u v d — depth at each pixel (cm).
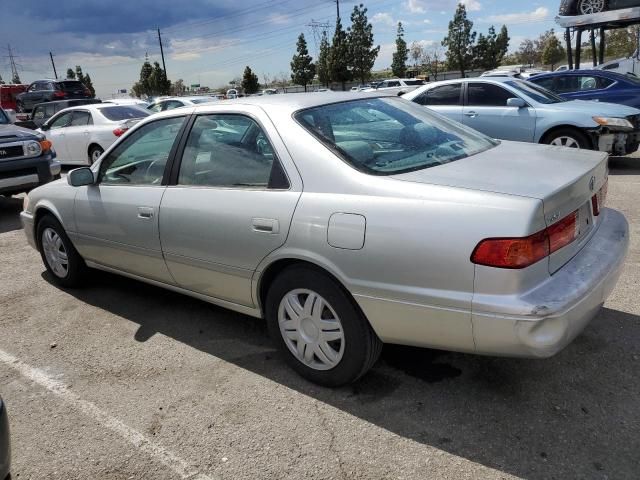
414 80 3709
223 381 322
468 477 235
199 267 343
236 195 316
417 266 247
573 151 330
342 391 304
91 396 315
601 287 256
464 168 282
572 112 810
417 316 254
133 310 433
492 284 232
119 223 391
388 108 354
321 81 5453
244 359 346
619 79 1048
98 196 409
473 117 889
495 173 271
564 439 254
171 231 352
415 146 313
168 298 454
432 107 934
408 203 253
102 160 418
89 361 356
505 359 324
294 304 304
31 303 460
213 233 325
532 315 226
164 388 319
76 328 407
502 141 370
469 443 256
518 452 248
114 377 335
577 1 1527
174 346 370
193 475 248
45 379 337
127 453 265
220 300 349
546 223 238
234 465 253
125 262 407
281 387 312
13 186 776
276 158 302
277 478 243
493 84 888
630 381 295
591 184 282
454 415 277
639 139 833
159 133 378
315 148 292
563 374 305
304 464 250
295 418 283
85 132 1162
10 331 409
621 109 817
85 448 271
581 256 267
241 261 315
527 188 246
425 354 336
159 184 369
